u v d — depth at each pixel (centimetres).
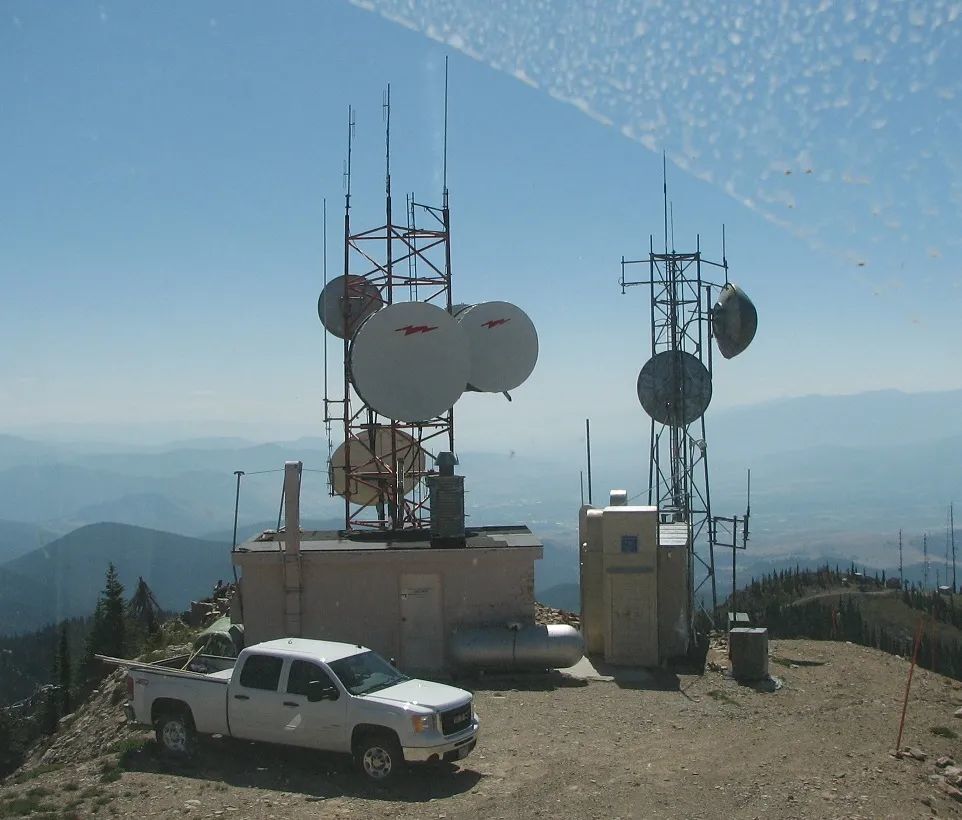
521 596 1905
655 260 2294
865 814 1055
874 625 3772
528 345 2419
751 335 2216
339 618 1886
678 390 2256
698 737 1417
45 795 1180
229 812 1062
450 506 1998
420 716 1170
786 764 1254
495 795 1122
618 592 1947
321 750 1228
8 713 3391
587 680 1820
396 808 1076
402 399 2141
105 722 1897
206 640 1914
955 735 1467
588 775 1198
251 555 1895
